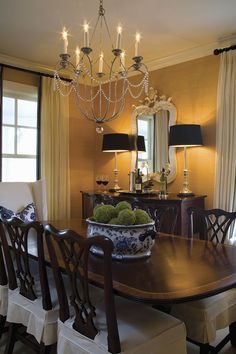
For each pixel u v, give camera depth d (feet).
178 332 5.26
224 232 8.11
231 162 11.50
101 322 5.12
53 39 12.06
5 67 13.94
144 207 11.73
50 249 5.28
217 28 10.98
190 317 6.39
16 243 6.39
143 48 12.75
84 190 16.71
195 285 4.72
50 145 15.11
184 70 13.28
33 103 15.16
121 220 5.89
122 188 15.75
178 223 11.18
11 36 11.79
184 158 13.16
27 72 14.58
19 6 9.51
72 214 16.34
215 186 11.93
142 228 5.99
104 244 4.27
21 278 6.48
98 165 17.08
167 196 12.18
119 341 4.59
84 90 16.76
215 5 9.43
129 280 4.93
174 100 13.61
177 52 13.19
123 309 5.66
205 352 6.34
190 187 13.08
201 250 6.75
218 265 5.69
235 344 7.64
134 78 15.26
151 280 4.93
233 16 10.13
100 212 6.20
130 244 5.90
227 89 11.60
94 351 4.78
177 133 12.17
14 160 14.62
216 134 12.09
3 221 6.43
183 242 7.50
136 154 14.99
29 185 12.71
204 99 12.63
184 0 9.12
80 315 5.00
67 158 15.76
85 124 16.88
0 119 13.64
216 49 12.02
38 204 12.69
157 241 7.60
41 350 6.01
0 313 7.28
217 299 6.55
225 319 6.70
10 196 12.01
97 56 13.58
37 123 14.80
